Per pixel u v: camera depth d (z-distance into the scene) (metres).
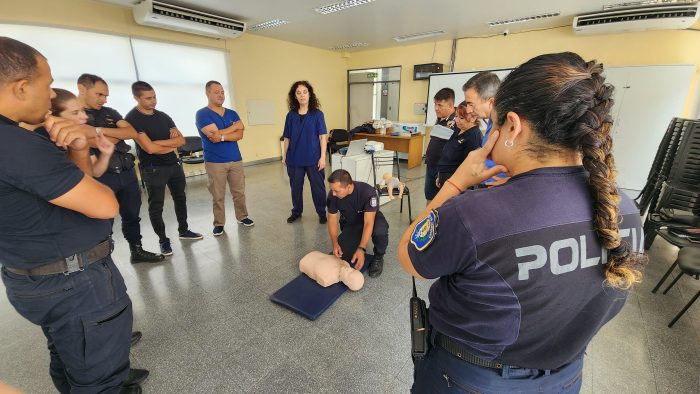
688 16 3.75
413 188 4.62
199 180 5.14
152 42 4.52
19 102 0.75
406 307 1.91
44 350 1.58
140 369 1.44
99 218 0.92
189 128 5.21
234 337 1.67
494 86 1.52
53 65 3.68
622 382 1.40
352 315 1.84
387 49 7.08
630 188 4.64
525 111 0.45
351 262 2.23
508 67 5.65
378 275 2.26
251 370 1.46
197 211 3.65
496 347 0.51
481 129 2.02
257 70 6.02
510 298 0.45
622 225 0.49
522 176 0.47
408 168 6.07
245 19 4.83
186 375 1.43
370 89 7.68
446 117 2.52
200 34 4.84
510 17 4.59
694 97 4.30
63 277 0.90
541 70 0.45
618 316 1.84
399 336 1.67
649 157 4.43
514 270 0.44
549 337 0.49
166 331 1.71
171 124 2.50
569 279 0.45
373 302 1.96
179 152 4.98
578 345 0.52
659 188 2.62
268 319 1.81
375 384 1.39
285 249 2.69
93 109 2.03
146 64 4.52
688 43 4.20
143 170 2.38
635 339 1.66
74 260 0.91
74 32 3.79
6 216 0.78
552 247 0.44
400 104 7.20
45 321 0.93
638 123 4.41
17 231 0.81
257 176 5.40
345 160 3.72
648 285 2.16
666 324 1.77
